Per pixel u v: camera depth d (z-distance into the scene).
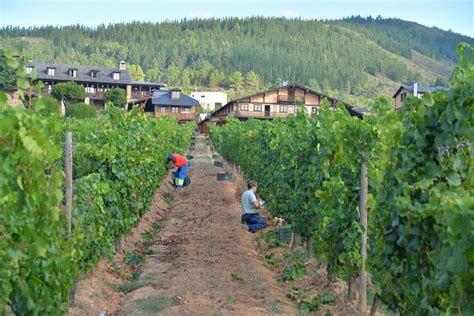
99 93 83.12
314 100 66.38
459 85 4.96
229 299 8.27
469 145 4.86
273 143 13.38
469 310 3.86
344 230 7.72
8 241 4.50
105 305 8.22
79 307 7.69
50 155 4.49
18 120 4.20
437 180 5.18
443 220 4.18
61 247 5.86
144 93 89.38
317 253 8.88
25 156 4.34
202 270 10.03
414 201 5.14
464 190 4.91
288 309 8.11
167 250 11.96
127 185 10.55
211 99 142.12
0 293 4.41
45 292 5.19
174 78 198.38
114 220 9.38
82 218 7.24
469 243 3.67
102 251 8.56
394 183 5.55
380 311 7.75
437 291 4.42
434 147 5.32
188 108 86.69
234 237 13.09
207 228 14.21
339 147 7.93
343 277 8.84
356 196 7.59
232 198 20.00
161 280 9.36
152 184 14.62
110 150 9.36
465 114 4.94
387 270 5.53
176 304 8.02
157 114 85.62
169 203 19.19
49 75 83.31
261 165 16.69
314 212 9.24
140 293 8.62
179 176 18.42
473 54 5.05
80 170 9.52
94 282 8.78
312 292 8.89
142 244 12.57
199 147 57.00
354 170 7.46
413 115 5.34
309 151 9.92
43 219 4.80
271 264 11.10
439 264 4.21
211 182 24.67
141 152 12.30
